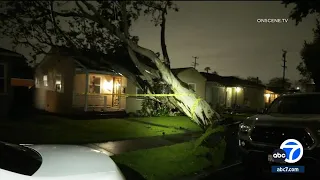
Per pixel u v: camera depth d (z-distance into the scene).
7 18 13.11
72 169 3.41
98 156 4.00
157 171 6.87
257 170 6.98
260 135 6.48
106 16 13.78
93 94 18.34
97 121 15.17
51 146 4.36
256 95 37.25
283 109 7.73
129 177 6.35
